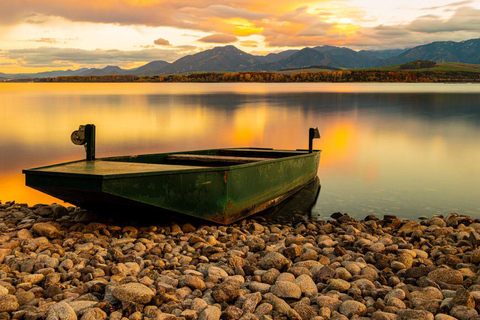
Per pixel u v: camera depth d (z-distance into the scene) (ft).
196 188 32.35
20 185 53.88
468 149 84.74
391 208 44.80
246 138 103.14
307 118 154.92
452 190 52.21
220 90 504.84
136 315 16.84
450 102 245.24
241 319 16.94
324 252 26.86
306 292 19.97
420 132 113.19
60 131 110.11
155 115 163.12
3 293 17.89
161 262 23.25
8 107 199.93
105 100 265.13
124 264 22.66
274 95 348.18
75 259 23.43
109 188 27.78
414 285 21.54
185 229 32.99
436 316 17.33
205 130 118.32
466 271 22.70
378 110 190.29
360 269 23.03
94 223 30.76
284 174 44.21
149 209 31.22
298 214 42.27
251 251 27.12
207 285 20.57
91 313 16.49
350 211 43.60
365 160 73.26
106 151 82.02
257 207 39.50
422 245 29.78
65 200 32.71
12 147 84.48
